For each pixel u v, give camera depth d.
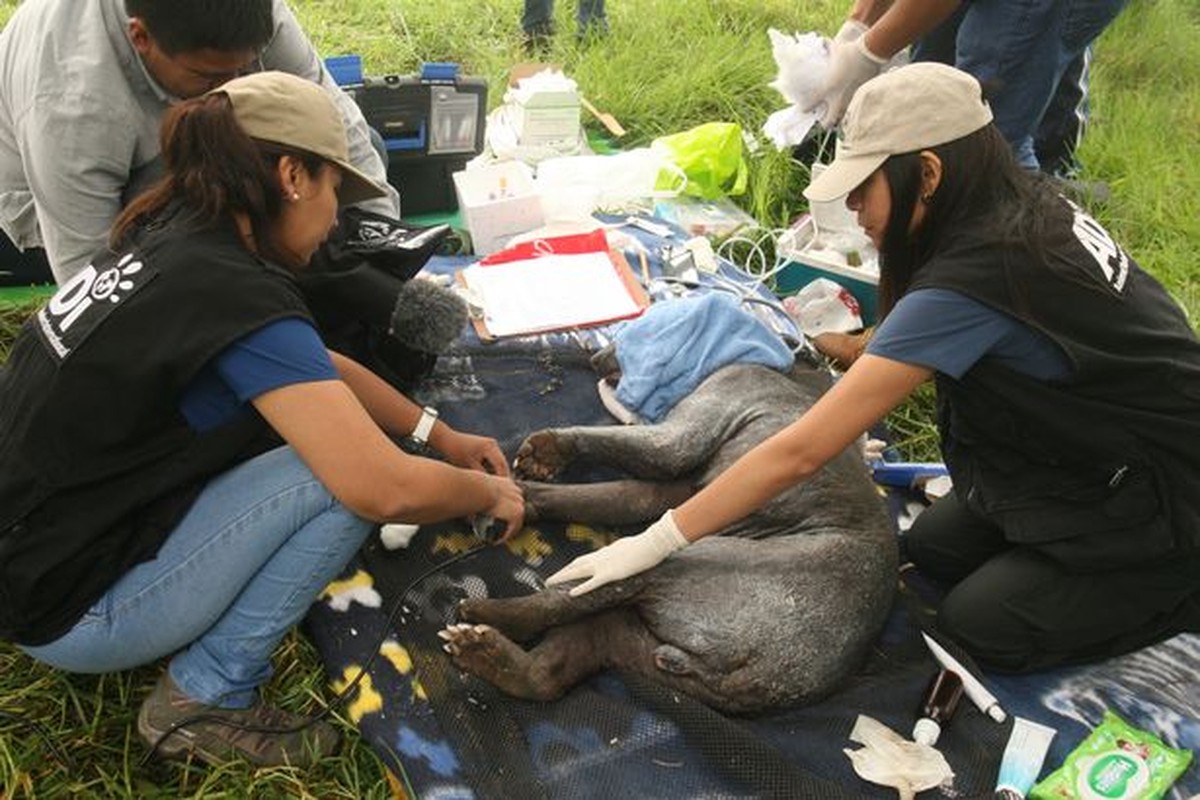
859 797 1.90
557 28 4.61
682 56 4.58
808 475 1.95
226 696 1.97
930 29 3.14
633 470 2.44
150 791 1.94
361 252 2.41
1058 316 1.88
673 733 2.02
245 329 1.62
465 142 3.46
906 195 1.86
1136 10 5.52
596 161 3.68
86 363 1.65
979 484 2.21
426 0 4.79
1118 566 2.14
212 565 1.81
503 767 1.96
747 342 2.61
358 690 2.09
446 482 1.93
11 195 2.57
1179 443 2.02
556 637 2.11
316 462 1.72
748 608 2.04
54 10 2.20
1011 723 2.12
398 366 2.62
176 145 1.67
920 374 1.87
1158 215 4.07
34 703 2.04
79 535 1.74
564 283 3.04
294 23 2.62
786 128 3.49
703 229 3.60
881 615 2.17
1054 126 4.05
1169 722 2.18
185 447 1.75
